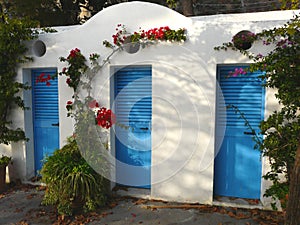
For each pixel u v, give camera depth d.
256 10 6.31
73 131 4.36
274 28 3.37
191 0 5.53
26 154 4.77
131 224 3.44
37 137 4.88
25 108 4.65
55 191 3.60
